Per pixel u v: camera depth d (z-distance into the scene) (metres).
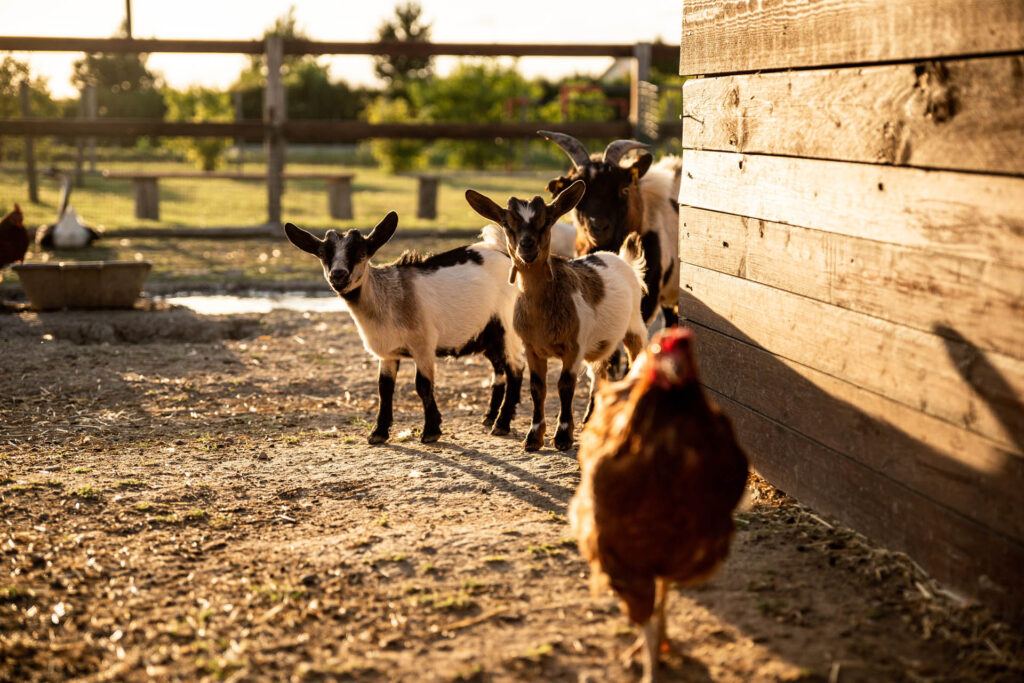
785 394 5.33
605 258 6.99
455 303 6.89
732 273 5.80
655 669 3.53
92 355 9.51
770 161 5.29
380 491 5.82
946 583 4.14
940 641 3.84
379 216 23.02
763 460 5.61
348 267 6.24
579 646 3.90
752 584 4.38
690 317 6.38
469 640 3.98
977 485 3.92
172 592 4.46
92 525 5.28
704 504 3.36
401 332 6.66
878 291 4.46
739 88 5.57
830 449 4.95
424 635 4.03
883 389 4.47
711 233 6.02
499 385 7.34
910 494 4.34
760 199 5.41
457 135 19.00
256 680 3.71
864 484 4.69
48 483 5.92
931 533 4.22
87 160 38.12
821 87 4.78
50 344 9.90
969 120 3.84
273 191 19.52
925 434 4.21
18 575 4.62
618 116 44.34
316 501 5.68
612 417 3.72
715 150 5.91
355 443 6.89
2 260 11.98
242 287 13.94
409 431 7.13
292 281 14.19
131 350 9.83
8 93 27.12
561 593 4.39
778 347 5.35
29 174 23.02
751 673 3.67
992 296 3.77
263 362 9.46
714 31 5.82
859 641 3.87
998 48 3.66
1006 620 3.81
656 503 3.33
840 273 4.74
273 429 7.27
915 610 4.07
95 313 11.34
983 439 3.87
